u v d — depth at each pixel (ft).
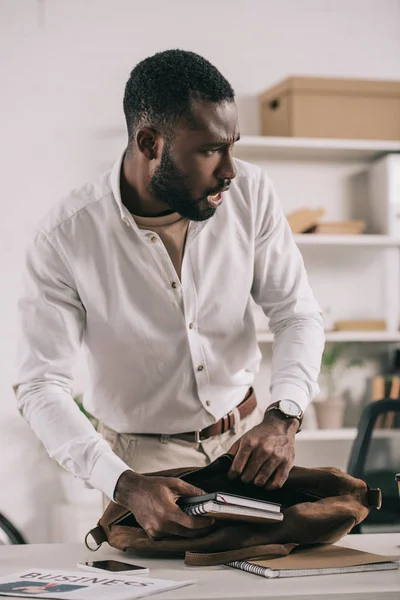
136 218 5.41
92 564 4.32
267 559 4.23
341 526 4.46
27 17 12.14
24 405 5.20
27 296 5.43
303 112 11.88
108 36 12.30
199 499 4.23
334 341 12.59
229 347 5.84
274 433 4.72
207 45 12.50
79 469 4.76
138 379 5.71
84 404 6.14
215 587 3.78
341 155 12.59
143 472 5.81
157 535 4.38
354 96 12.03
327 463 12.57
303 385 5.21
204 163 4.76
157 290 5.53
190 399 5.75
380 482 8.00
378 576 3.99
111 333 5.58
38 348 5.32
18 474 11.91
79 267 5.42
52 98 12.17
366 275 12.80
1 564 4.48
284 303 5.79
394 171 12.16
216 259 5.62
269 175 12.55
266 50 12.63
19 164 12.09
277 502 4.79
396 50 13.01
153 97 4.76
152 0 12.39
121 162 5.36
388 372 12.66
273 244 5.81
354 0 12.89
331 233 12.06
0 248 12.04
